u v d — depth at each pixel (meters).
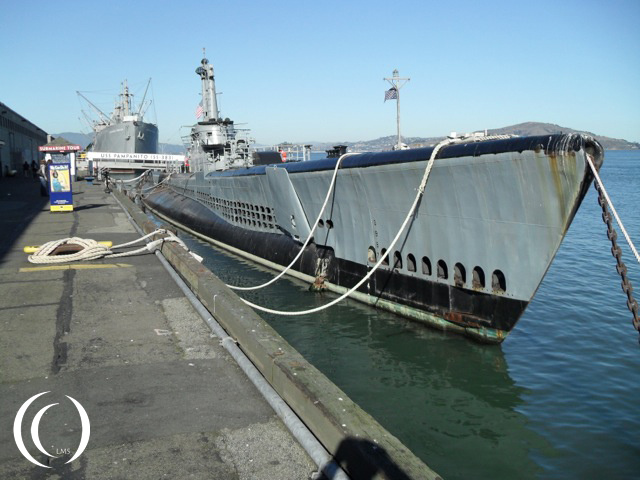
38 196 25.58
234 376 5.43
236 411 4.69
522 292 7.68
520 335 9.78
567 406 6.98
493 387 7.53
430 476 3.23
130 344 6.33
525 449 5.99
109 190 30.23
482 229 7.98
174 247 11.16
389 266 10.03
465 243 8.33
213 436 4.27
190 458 3.95
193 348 6.22
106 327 6.93
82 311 7.61
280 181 12.52
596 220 28.69
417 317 9.60
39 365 5.67
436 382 7.70
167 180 29.06
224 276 14.18
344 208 10.79
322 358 8.58
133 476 3.72
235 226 17.44
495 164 7.38
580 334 9.85
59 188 19.64
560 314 11.16
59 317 7.32
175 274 9.67
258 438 4.24
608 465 5.64
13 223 16.64
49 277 9.58
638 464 5.65
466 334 8.75
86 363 5.74
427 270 9.23
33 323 7.05
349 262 11.20
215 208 19.47
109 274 9.89
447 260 8.71
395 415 6.81
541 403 7.07
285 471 3.79
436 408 6.98
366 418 3.94
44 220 17.47
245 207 16.17
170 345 6.31
